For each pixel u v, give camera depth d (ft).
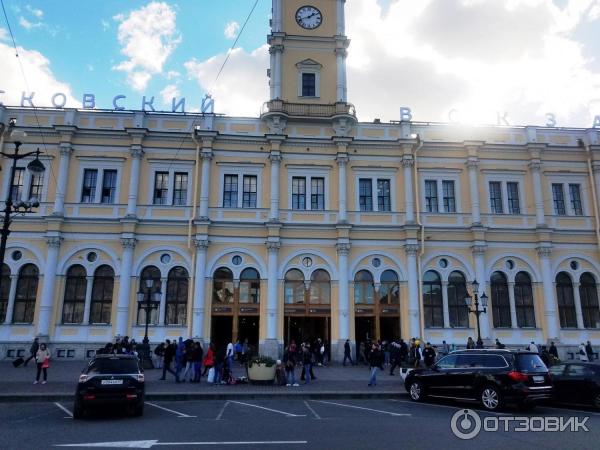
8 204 62.75
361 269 112.27
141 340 103.19
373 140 117.80
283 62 123.13
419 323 108.78
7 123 111.65
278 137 114.11
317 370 92.99
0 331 101.55
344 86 122.21
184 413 48.65
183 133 113.60
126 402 45.03
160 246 108.37
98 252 107.24
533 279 115.24
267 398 60.70
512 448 33.17
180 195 112.27
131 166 111.45
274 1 126.93
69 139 110.83
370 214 114.73
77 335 102.99
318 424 42.29
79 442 34.24
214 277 108.78
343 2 128.77
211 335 106.42
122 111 114.83
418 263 112.27
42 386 65.46
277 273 108.99
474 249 113.91
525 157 122.11
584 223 119.85
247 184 114.73
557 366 57.98
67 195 109.19
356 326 111.24
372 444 34.01
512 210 119.55
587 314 115.65
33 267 106.11
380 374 86.94
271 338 104.88
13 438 35.73
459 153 120.57
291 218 112.78
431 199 118.32
